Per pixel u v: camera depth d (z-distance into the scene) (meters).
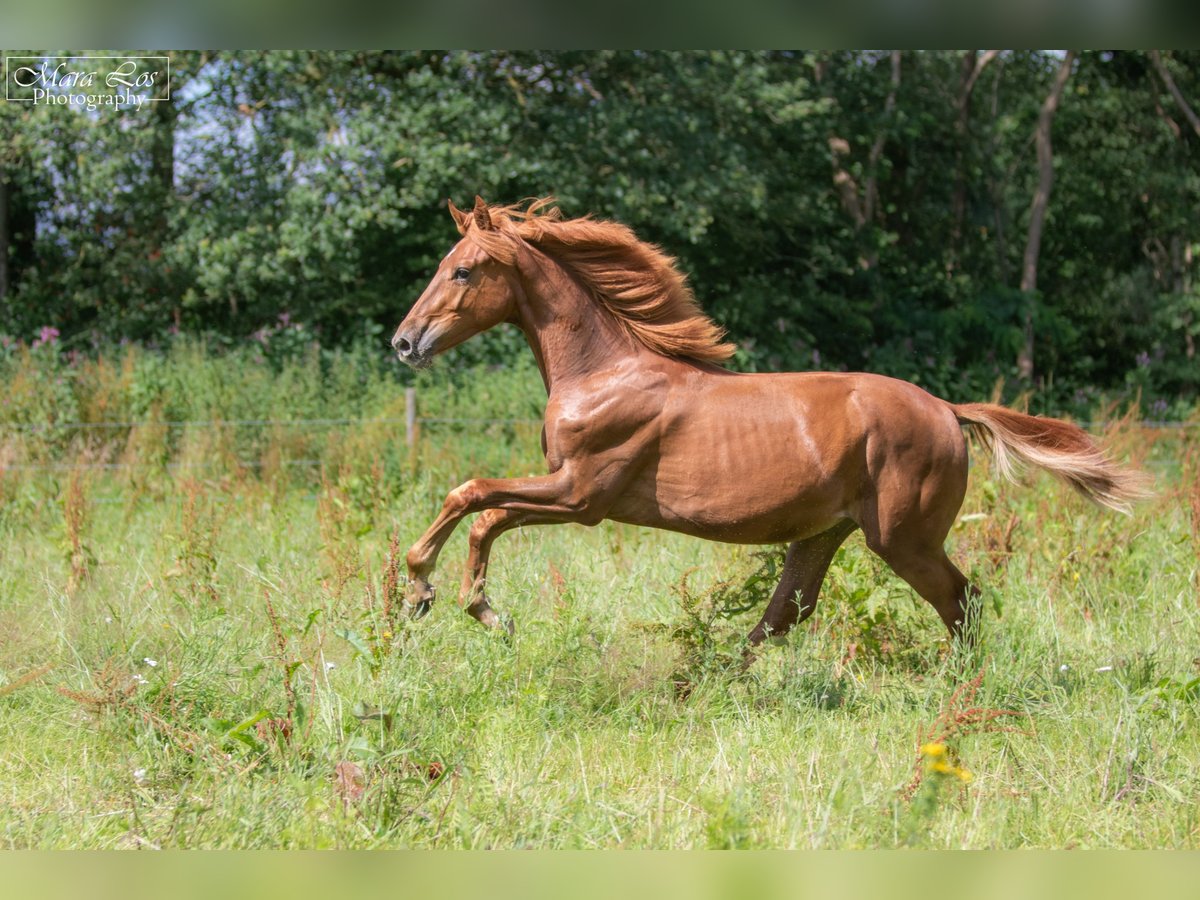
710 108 24.52
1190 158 33.44
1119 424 15.88
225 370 19.89
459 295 8.20
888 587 9.34
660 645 8.40
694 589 10.05
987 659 7.88
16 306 24.73
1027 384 27.91
